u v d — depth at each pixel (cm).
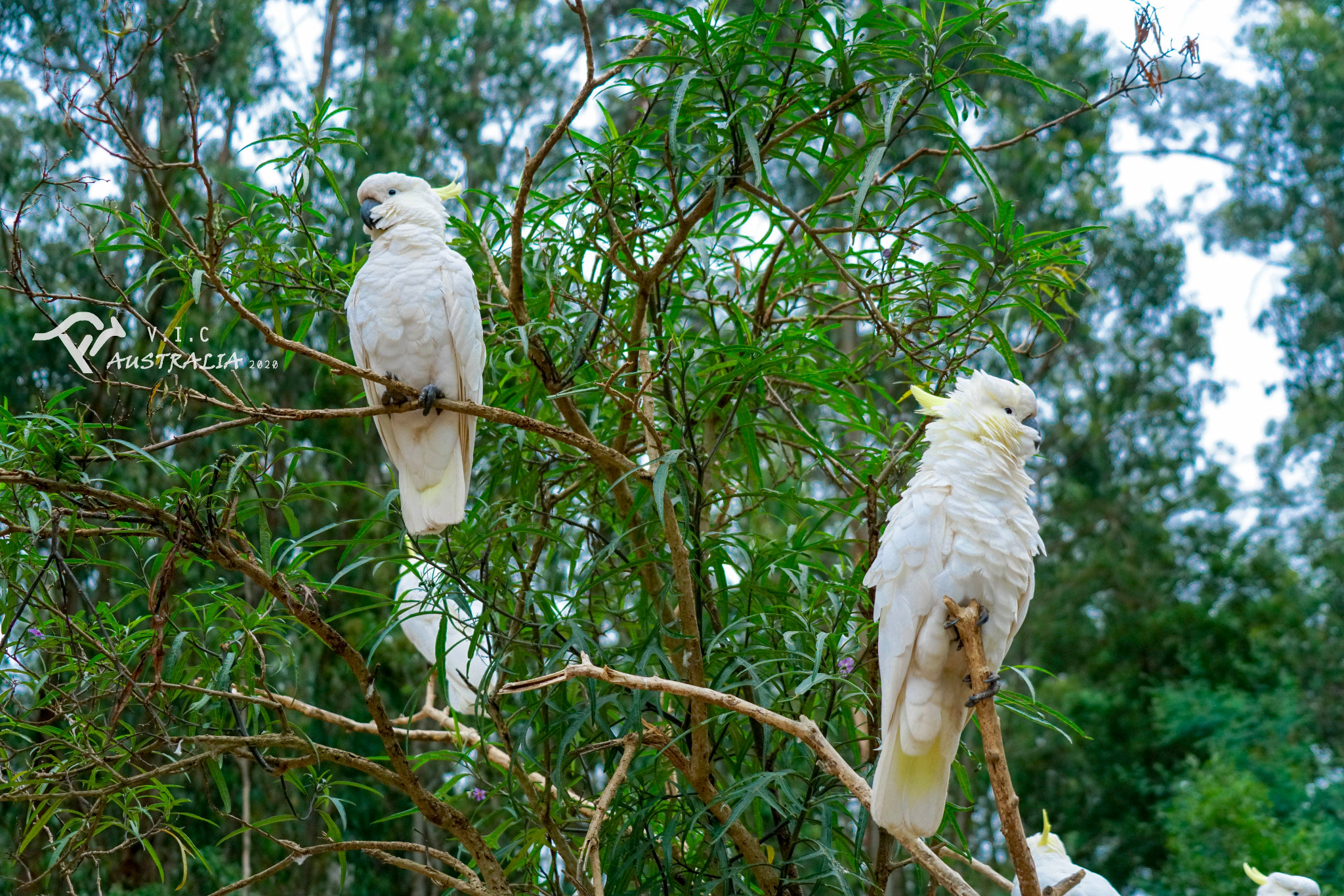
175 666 387
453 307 457
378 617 938
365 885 963
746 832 436
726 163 435
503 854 458
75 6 813
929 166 1165
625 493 495
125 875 886
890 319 490
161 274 591
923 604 346
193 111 343
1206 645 1319
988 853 1247
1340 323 1462
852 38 418
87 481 373
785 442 546
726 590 462
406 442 455
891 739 344
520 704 525
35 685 405
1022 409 374
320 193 928
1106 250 1337
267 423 400
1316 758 1179
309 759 419
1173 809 1080
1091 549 1419
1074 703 1277
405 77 1152
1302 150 1469
